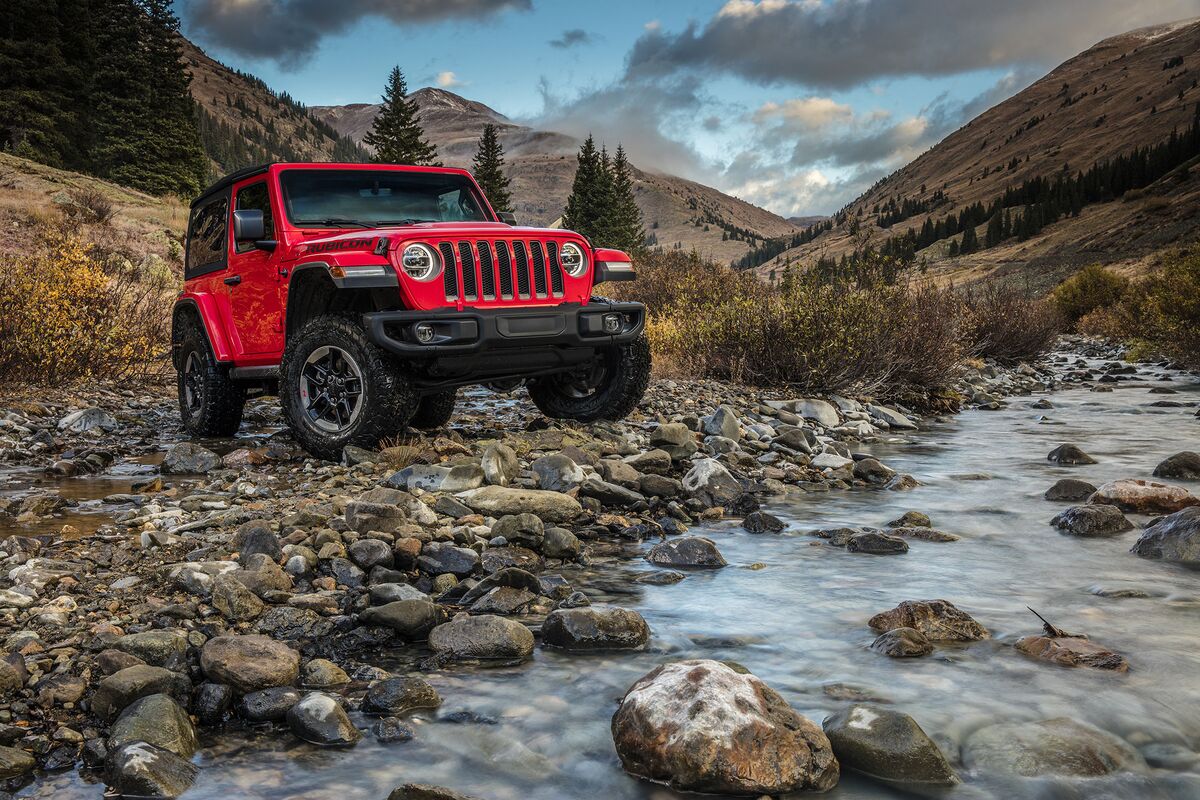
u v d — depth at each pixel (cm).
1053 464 723
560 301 650
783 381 1149
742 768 218
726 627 336
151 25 5703
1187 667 287
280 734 255
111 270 1545
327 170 704
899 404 1146
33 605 337
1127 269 8206
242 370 735
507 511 485
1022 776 220
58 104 4969
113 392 1088
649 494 564
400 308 608
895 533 483
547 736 249
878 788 220
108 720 256
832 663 296
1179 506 523
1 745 239
